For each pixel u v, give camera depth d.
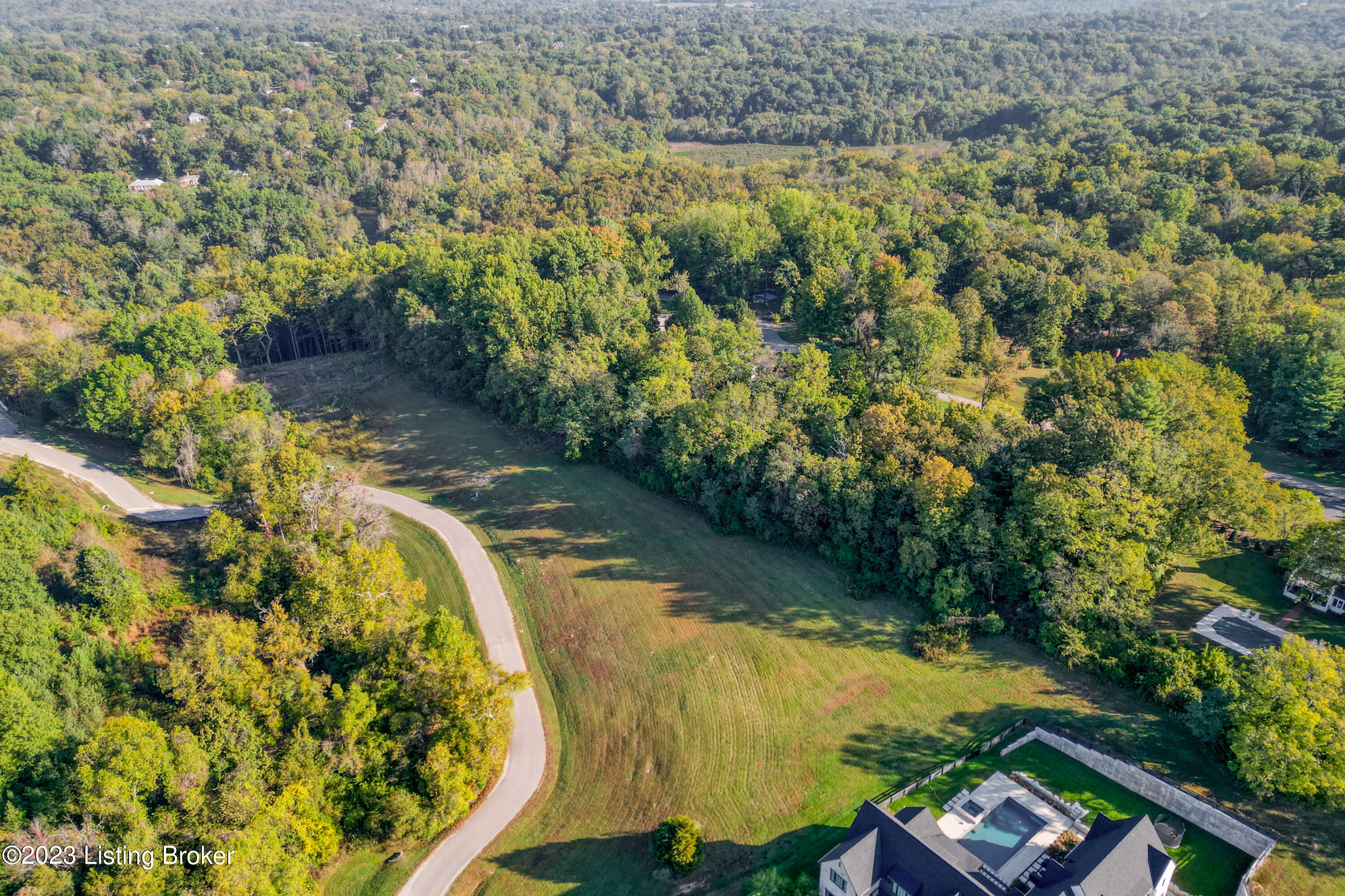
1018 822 53.75
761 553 82.81
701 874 52.53
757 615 74.62
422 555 86.38
